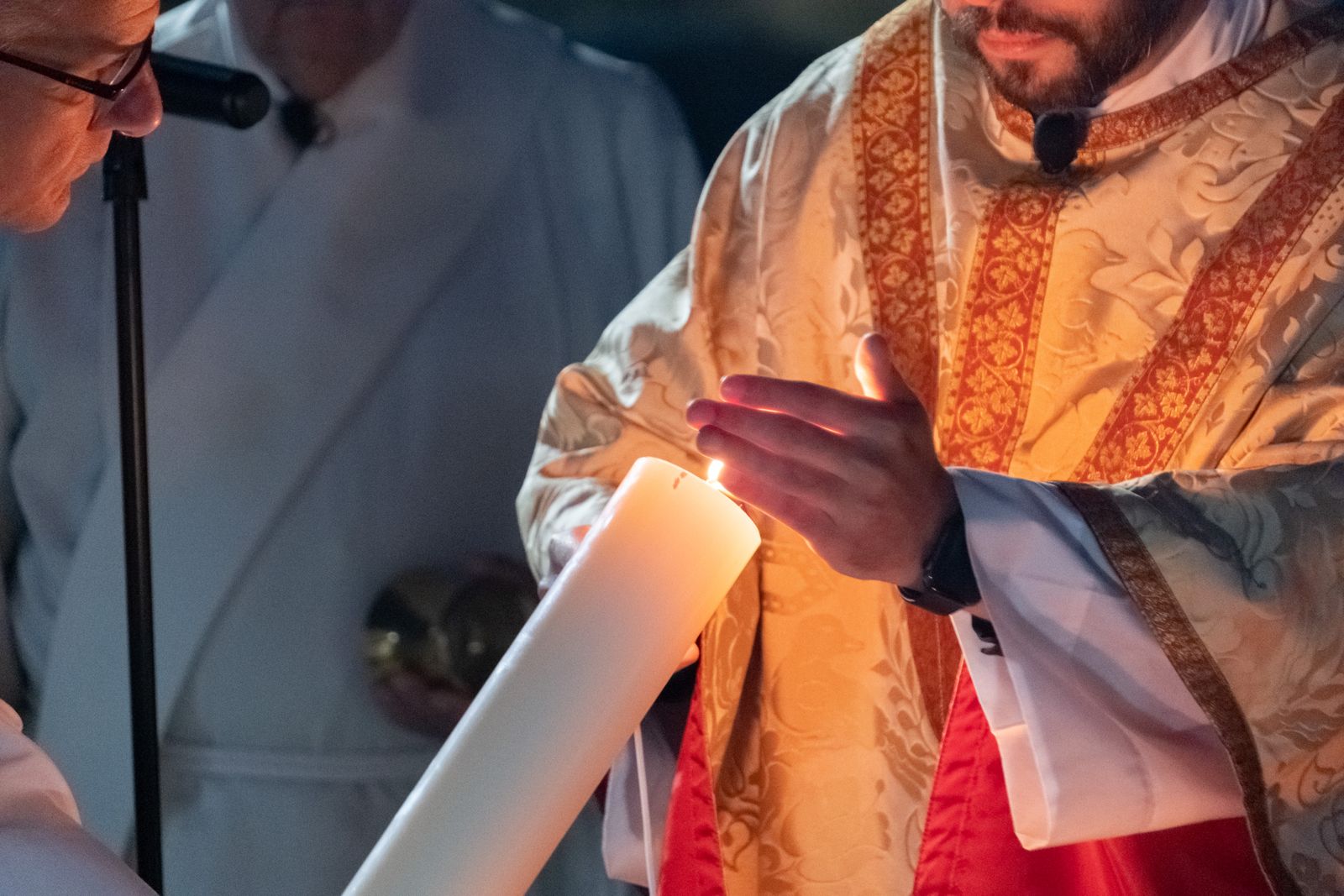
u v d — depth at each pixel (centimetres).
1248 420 366
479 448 654
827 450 307
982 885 358
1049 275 385
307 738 638
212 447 643
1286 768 325
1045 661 328
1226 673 321
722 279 435
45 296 654
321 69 640
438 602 636
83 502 652
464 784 229
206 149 651
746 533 255
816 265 420
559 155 661
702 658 370
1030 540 326
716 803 418
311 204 645
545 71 662
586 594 241
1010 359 389
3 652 663
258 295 646
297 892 635
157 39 663
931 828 364
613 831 395
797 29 640
